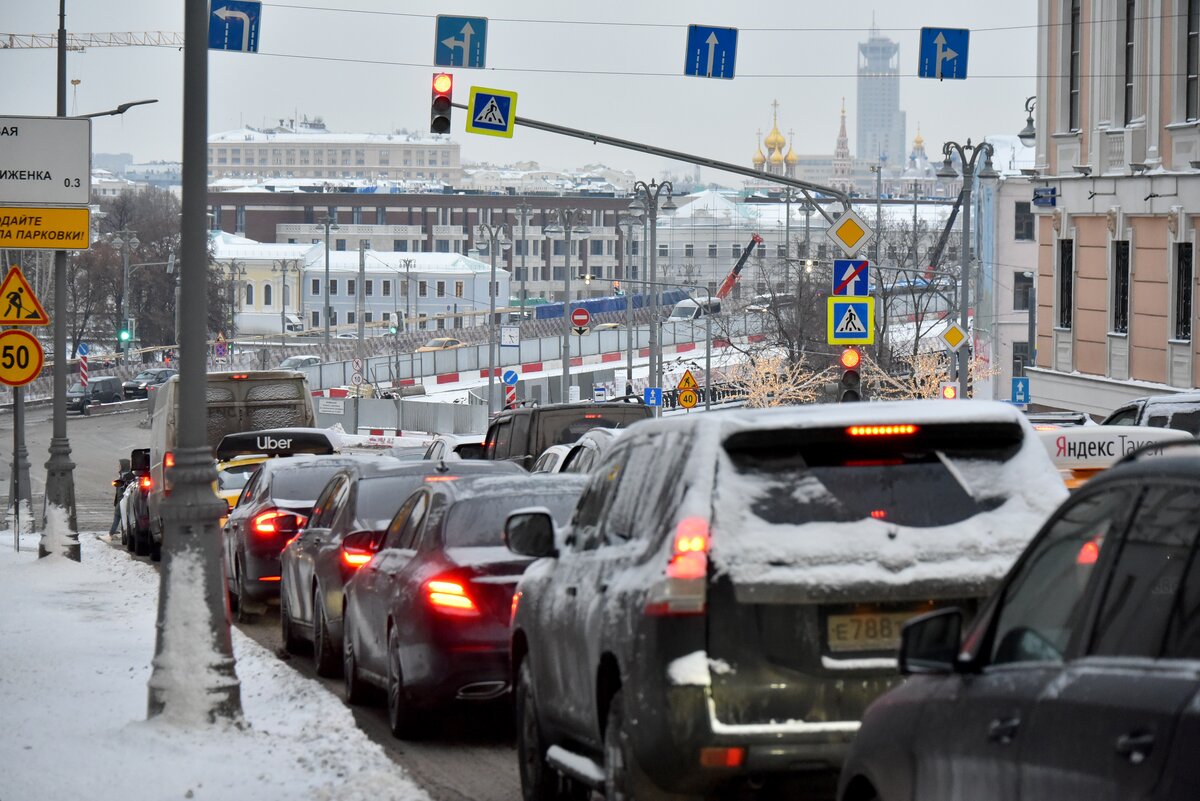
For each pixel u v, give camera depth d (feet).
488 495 109.60
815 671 61.57
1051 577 43.47
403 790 85.92
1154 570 39.34
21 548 280.10
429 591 103.14
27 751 96.78
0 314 234.99
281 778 91.50
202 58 107.24
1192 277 343.26
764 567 61.82
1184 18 342.03
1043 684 41.47
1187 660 36.63
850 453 64.39
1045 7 396.16
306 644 158.92
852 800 53.06
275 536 188.14
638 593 63.98
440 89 273.13
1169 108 347.77
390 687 109.19
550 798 80.28
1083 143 384.27
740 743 60.90
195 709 104.88
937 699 46.83
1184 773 34.65
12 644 152.25
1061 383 398.42
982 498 64.08
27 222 232.12
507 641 101.71
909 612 62.39
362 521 138.62
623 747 65.26
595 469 79.82
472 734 110.83
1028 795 40.91
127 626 169.07
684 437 66.39
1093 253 384.06
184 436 106.93
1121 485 41.83
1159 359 356.18
